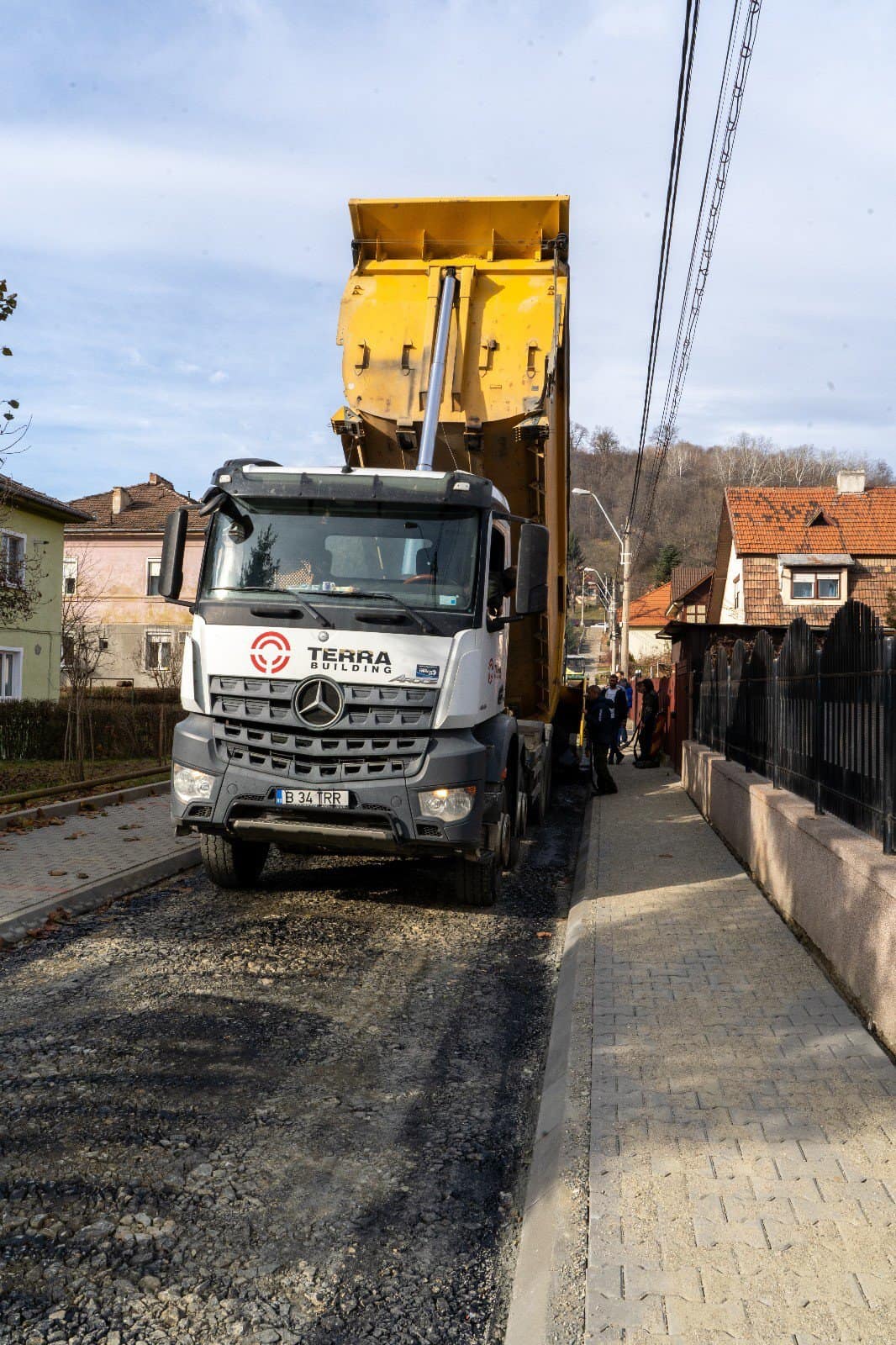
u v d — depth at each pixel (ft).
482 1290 10.39
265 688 23.91
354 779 23.65
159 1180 12.12
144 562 136.87
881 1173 11.62
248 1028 17.37
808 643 24.70
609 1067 14.88
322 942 23.18
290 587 24.43
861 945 17.39
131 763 64.44
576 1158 12.09
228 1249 10.82
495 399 30.60
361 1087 15.35
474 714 24.25
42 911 23.82
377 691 23.65
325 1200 11.97
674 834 37.83
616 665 156.25
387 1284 10.41
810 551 124.16
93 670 63.98
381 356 31.24
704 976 19.44
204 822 24.22
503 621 26.53
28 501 81.41
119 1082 14.84
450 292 30.94
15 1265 10.30
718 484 253.65
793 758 26.30
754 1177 11.55
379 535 24.88
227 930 23.86
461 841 23.65
